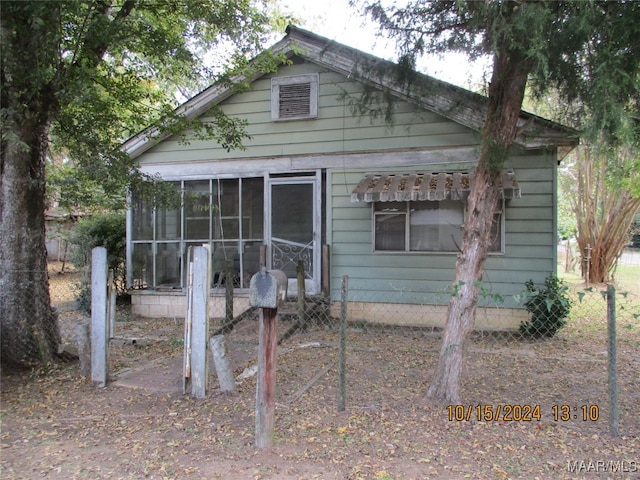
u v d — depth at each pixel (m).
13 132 4.80
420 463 3.15
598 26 3.64
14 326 5.61
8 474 3.10
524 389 4.74
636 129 3.81
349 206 8.47
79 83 5.31
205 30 7.24
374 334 7.52
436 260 8.03
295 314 7.92
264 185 8.97
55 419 4.11
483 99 5.27
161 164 9.57
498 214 7.61
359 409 4.15
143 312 9.67
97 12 5.80
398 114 8.12
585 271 15.18
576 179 16.36
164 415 4.16
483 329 7.67
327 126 8.55
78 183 7.13
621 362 5.88
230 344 6.86
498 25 3.69
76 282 11.50
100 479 3.02
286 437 3.59
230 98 9.07
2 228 5.68
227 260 8.43
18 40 5.14
